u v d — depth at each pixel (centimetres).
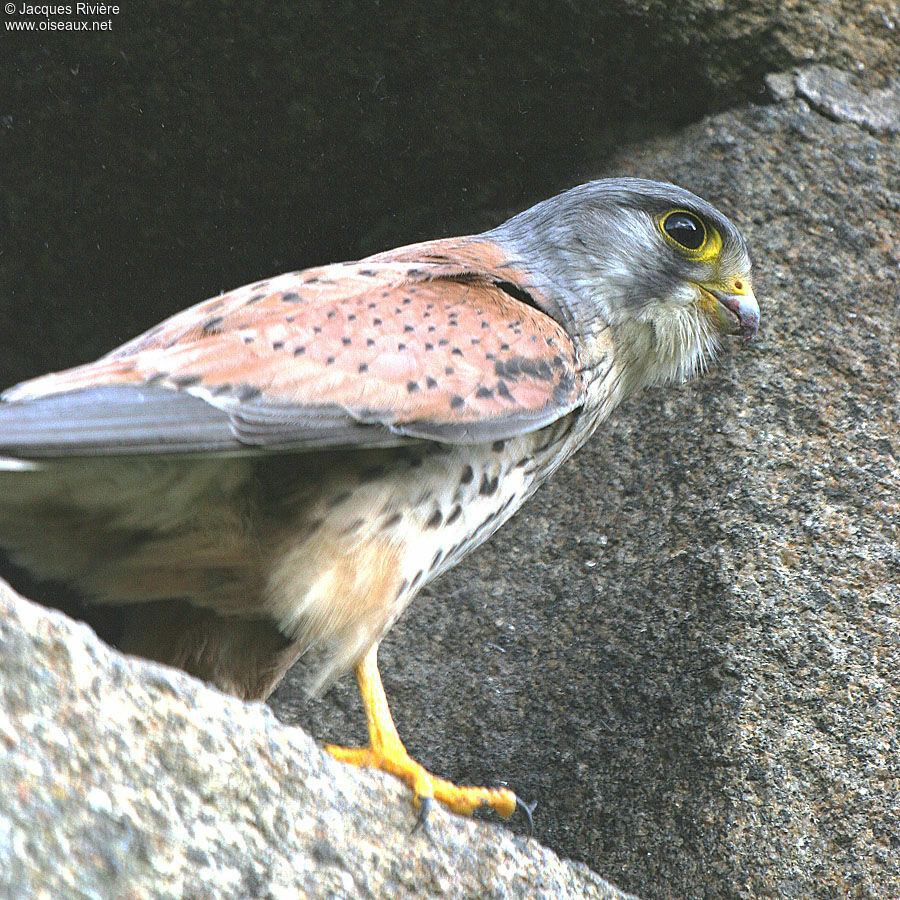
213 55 1134
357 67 1151
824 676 973
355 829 577
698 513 1046
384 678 1077
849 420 1086
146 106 1162
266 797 534
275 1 1104
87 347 1290
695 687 976
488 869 635
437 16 1125
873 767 945
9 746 463
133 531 721
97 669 500
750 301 975
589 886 696
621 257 943
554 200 972
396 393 737
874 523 1041
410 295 798
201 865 498
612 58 1174
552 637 1056
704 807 934
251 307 754
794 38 1219
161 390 679
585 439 920
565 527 1096
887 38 1266
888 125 1234
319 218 1256
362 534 743
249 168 1209
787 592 1002
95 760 485
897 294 1156
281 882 525
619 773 974
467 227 1247
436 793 733
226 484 716
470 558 1113
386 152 1216
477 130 1205
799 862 914
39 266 1241
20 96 1152
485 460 790
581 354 877
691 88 1210
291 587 741
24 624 486
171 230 1238
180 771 509
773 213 1170
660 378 975
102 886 466
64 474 673
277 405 703
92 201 1213
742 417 1077
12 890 440
